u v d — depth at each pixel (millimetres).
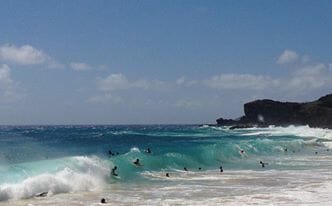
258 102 170000
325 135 87688
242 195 21203
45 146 45844
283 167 35656
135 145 49531
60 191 21516
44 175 21438
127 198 20234
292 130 115625
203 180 26844
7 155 33781
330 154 50250
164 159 33000
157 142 57281
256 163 39062
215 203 19078
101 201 19141
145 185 24422
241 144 49719
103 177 25375
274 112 164125
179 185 24594
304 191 22406
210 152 39844
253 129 137625
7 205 18156
